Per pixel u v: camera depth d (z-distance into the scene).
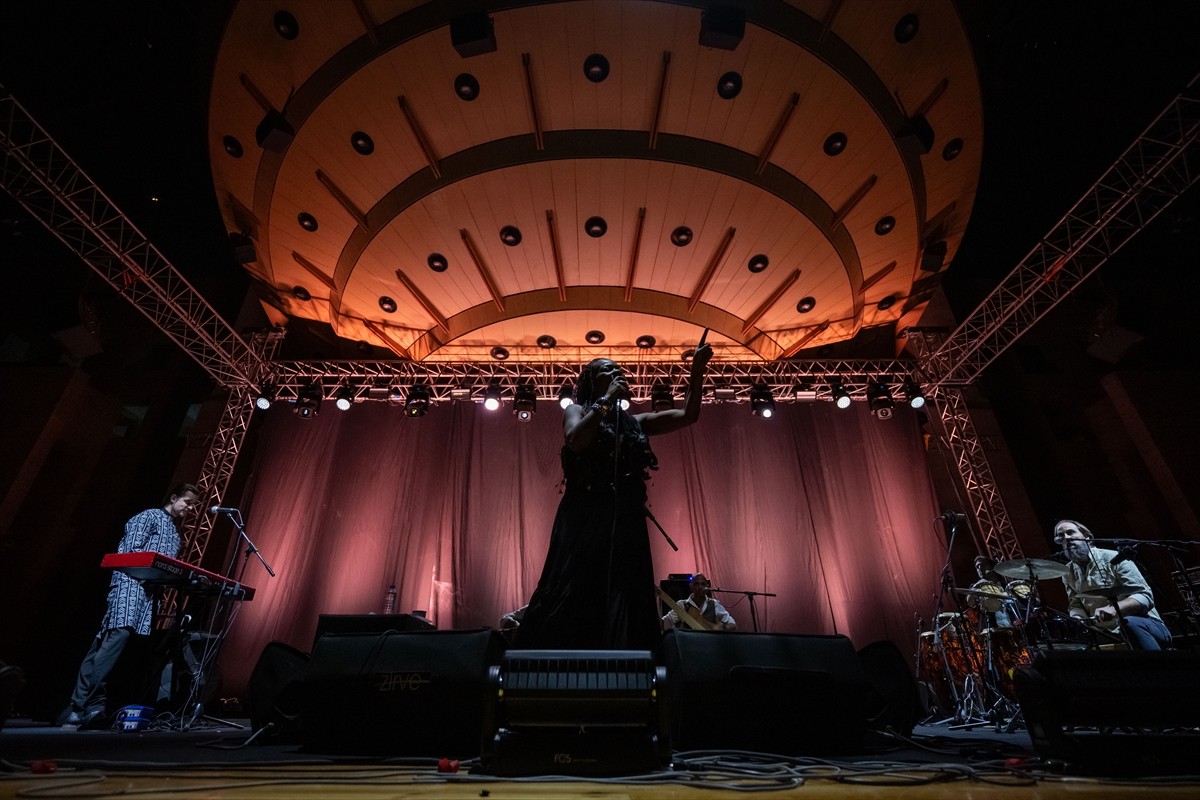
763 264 8.77
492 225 8.26
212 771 1.67
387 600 8.55
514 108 7.13
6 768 1.66
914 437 9.89
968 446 9.24
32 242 10.62
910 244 8.58
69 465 10.12
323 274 8.84
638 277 9.12
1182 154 6.26
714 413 10.03
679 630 2.17
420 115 7.12
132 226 7.17
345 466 9.55
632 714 1.61
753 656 2.12
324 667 2.19
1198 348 11.29
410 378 9.74
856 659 2.19
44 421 9.70
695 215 8.19
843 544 9.25
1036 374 11.48
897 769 1.66
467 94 6.93
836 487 9.60
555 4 6.20
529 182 7.77
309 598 8.75
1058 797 1.31
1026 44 9.16
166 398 10.92
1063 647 4.60
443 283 8.97
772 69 6.76
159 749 2.55
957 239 8.86
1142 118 9.24
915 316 9.83
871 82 6.89
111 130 9.84
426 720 2.08
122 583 4.93
